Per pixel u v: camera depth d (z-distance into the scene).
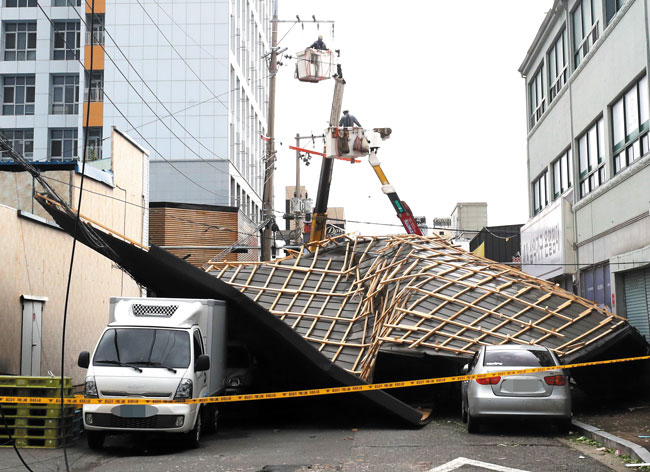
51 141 50.50
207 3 46.91
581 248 23.58
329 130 25.78
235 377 17.42
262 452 11.48
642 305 18.25
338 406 17.36
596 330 17.17
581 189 23.86
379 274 20.11
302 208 42.91
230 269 22.61
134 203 29.80
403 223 25.89
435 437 12.83
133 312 13.15
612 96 20.00
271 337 15.68
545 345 16.59
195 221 39.59
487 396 12.65
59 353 21.94
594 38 22.19
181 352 12.34
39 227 20.75
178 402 11.74
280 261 22.55
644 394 17.66
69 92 51.03
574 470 9.27
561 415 12.49
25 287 19.77
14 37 51.19
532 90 31.23
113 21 46.91
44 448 12.09
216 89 46.44
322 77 27.14
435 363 17.64
